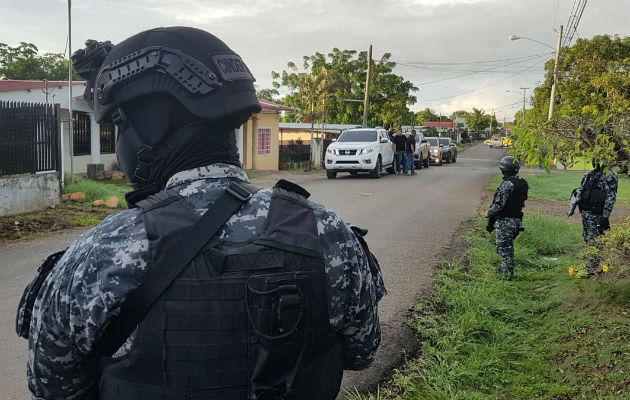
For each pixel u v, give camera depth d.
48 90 14.82
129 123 1.18
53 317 1.04
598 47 35.66
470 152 57.94
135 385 1.04
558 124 3.88
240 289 1.04
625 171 3.97
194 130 1.16
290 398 1.06
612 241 5.14
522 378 3.69
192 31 1.20
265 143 22.73
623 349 3.92
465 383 3.63
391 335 4.37
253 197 1.16
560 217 11.14
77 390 1.12
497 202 6.31
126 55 1.15
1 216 9.32
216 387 1.03
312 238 1.15
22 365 3.80
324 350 1.16
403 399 3.38
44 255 6.95
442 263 6.73
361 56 43.78
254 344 1.04
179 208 1.10
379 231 8.89
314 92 27.27
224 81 1.16
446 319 4.72
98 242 1.05
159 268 1.03
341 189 15.05
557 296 5.40
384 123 43.50
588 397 3.39
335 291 1.17
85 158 16.47
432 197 13.66
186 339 1.02
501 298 5.33
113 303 1.02
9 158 9.57
